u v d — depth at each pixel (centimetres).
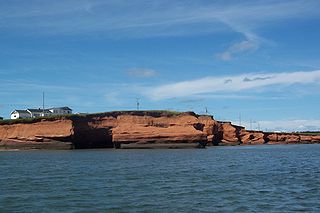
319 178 4438
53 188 3631
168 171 5206
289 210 2656
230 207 2752
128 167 5809
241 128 19025
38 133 12394
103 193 3331
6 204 2866
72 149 12294
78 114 13088
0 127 12825
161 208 2716
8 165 6281
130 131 12788
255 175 4750
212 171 5231
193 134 12688
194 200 3008
